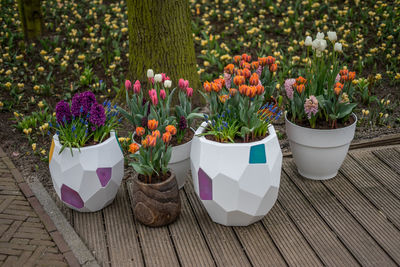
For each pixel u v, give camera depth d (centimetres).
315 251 276
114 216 314
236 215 289
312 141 329
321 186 346
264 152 273
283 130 434
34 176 369
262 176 275
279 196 335
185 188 348
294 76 516
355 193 334
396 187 339
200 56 576
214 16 733
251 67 344
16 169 374
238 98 290
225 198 280
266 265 265
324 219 307
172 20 427
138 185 291
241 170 271
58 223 304
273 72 361
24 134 437
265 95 365
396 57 557
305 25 679
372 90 507
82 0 823
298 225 301
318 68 338
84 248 280
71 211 321
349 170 364
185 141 328
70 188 301
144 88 445
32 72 567
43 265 266
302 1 751
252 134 284
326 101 327
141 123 311
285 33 659
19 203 329
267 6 755
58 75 562
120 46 637
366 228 295
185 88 325
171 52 434
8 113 478
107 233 297
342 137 328
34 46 635
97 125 298
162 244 285
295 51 598
